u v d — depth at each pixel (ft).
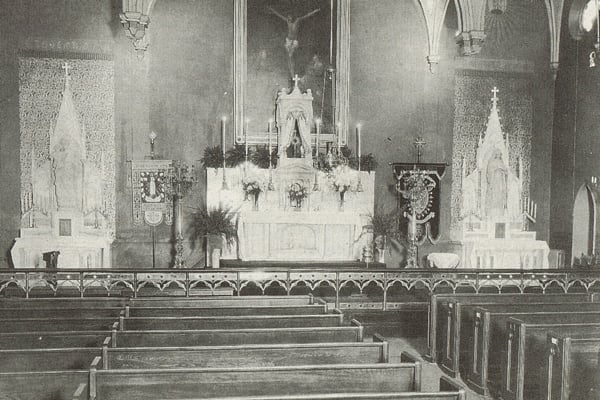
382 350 18.86
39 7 45.62
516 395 22.41
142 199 46.78
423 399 14.53
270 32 48.52
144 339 19.86
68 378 15.62
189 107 47.52
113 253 46.47
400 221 49.47
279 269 32.12
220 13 47.85
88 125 46.34
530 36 51.62
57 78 45.91
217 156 46.24
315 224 44.29
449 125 50.72
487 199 49.90
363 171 47.96
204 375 15.55
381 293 38.75
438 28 49.67
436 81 50.47
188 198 47.52
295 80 46.39
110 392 15.10
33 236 44.37
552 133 51.75
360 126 47.98
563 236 49.75
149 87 46.96
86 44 46.21
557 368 20.20
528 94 51.70
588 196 48.55
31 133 45.62
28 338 19.39
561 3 50.29
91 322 22.04
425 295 38.06
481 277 37.96
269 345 18.22
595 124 46.09
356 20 49.57
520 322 22.29
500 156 50.16
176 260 45.19
